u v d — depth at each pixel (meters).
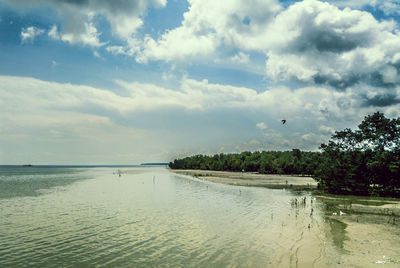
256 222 33.34
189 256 21.98
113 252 23.25
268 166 175.75
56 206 46.19
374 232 28.28
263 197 57.88
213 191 70.56
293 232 28.48
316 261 20.14
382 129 67.44
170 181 111.12
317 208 43.56
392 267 18.73
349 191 64.88
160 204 48.03
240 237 26.97
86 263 20.97
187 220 34.78
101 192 68.38
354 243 24.44
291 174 161.50
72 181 113.06
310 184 92.94
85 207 45.06
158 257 21.88
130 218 36.19
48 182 106.69
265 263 20.12
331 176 66.00
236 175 156.62
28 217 37.22
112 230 30.20
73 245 25.22
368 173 63.66
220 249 23.53
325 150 77.25
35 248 24.47
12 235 28.52
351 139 73.75
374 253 21.73
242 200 53.06
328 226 31.02
